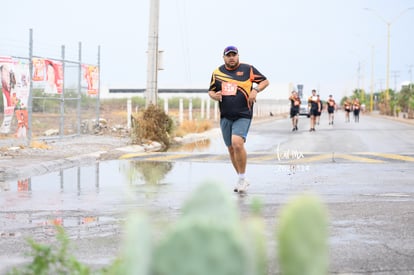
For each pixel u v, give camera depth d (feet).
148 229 4.91
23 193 40.81
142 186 43.96
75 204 35.88
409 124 186.91
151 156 67.72
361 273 20.75
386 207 34.63
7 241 25.66
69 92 90.89
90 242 25.29
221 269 4.58
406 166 57.82
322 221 4.75
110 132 100.58
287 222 4.76
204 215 5.10
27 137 72.02
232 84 40.91
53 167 56.90
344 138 108.06
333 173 52.47
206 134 119.34
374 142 96.78
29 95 72.38
